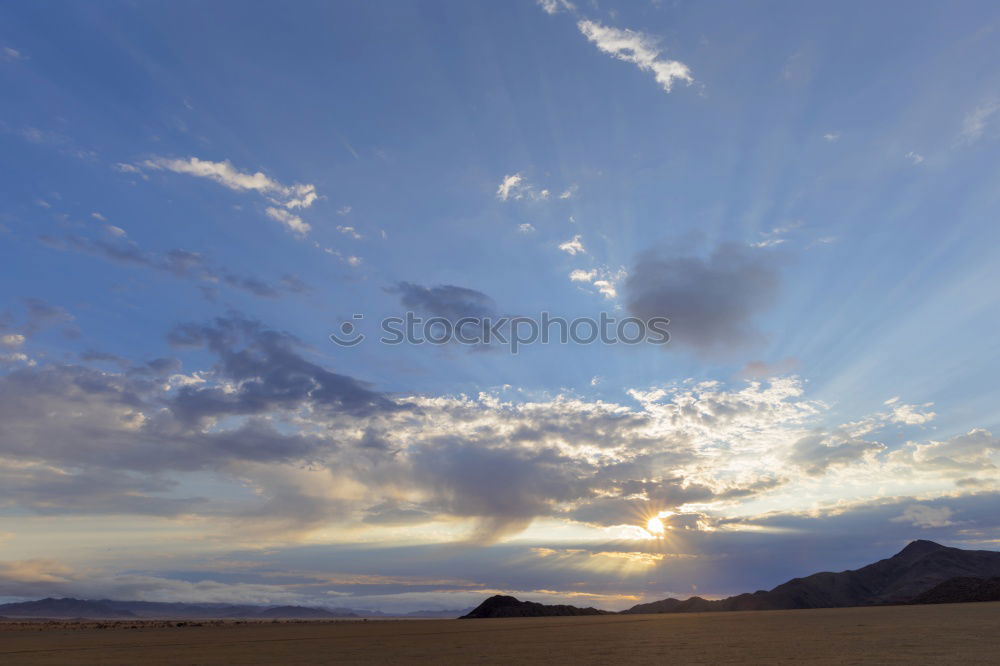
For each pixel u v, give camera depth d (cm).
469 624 13962
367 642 6950
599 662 4034
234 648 6325
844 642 4912
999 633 5222
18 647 7050
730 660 3912
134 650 6262
